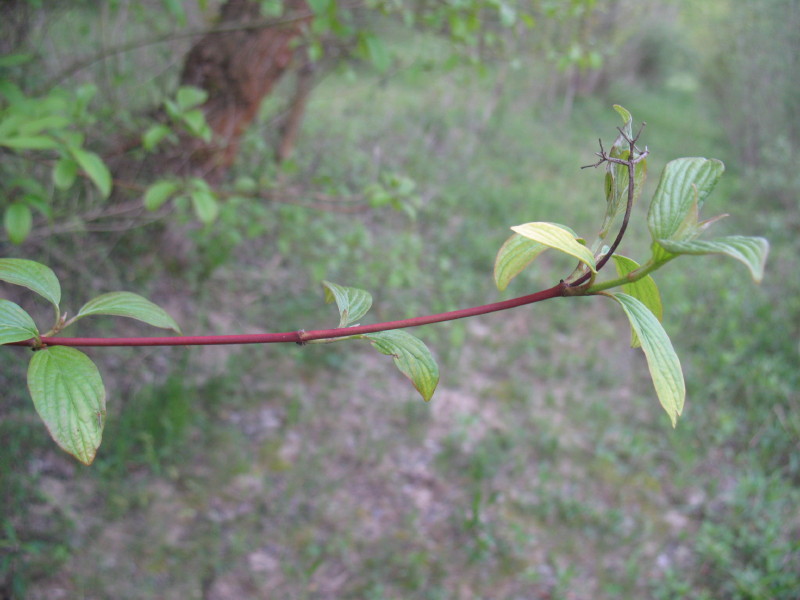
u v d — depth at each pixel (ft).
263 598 9.00
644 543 10.75
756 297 17.76
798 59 28.66
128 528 9.46
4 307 2.78
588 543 10.64
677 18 41.96
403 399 12.98
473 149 24.59
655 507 11.49
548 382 14.14
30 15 9.99
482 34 11.43
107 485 9.75
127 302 3.12
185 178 9.73
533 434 12.60
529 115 33.35
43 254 10.41
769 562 9.96
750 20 30.53
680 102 49.39
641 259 19.33
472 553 10.01
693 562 10.53
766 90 29.89
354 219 16.38
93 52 12.34
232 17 11.18
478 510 10.55
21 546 8.27
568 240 2.43
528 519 10.87
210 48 11.16
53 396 2.60
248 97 11.50
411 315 14.34
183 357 11.76
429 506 10.86
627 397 14.17
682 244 2.17
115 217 11.37
